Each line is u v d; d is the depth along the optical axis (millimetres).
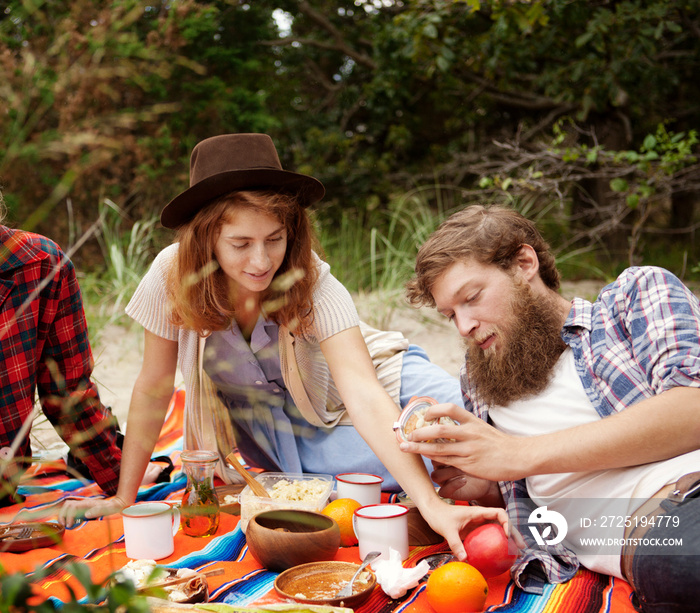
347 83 10531
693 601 1274
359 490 1991
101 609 807
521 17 6051
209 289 2027
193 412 2320
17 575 751
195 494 1941
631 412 1493
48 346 2072
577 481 1652
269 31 9125
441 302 1773
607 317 1702
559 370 1735
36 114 1113
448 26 6863
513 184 6262
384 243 6676
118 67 1224
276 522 1752
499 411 1823
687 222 9961
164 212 2008
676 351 1524
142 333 5164
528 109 9719
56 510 991
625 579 1572
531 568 1650
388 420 1851
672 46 8742
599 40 6547
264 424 2393
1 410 1959
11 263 1913
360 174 9688
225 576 1654
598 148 5785
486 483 1898
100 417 2158
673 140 5535
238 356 2232
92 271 6438
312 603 1394
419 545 1854
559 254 7039
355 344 2076
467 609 1418
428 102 10312
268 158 2125
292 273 2014
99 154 1039
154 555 1741
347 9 9781
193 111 7387
